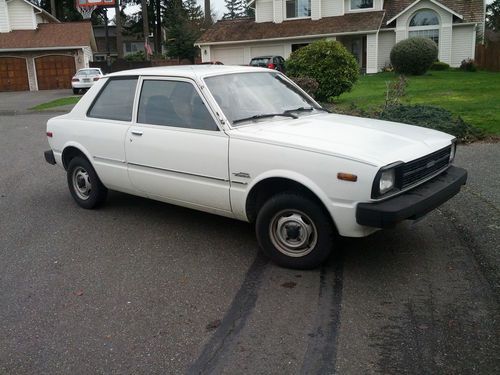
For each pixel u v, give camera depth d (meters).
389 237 5.07
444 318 3.57
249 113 4.85
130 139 5.40
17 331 3.63
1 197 7.23
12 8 36.56
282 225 4.40
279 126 4.68
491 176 6.93
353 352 3.22
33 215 6.30
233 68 5.42
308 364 3.12
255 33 34.09
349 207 3.94
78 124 6.11
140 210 6.30
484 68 28.95
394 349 3.23
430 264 4.43
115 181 5.81
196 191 4.91
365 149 4.03
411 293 3.95
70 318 3.77
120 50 45.44
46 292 4.20
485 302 3.75
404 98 14.88
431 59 25.31
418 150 4.27
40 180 8.20
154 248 5.06
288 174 4.17
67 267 4.69
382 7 32.09
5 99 28.12
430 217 5.54
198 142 4.76
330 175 3.98
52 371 3.16
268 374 3.04
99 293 4.15
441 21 29.95
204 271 4.50
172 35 44.59
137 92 5.48
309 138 4.27
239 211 4.66
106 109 5.86
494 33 48.31
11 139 12.93
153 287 4.22
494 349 3.18
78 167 6.32
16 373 3.16
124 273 4.51
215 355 3.25
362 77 26.77
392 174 3.95
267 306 3.84
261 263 4.62
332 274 4.33
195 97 4.89
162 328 3.60
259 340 3.40
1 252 5.11
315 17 33.38
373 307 3.76
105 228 5.70
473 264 4.38
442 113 9.76
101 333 3.56
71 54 35.94
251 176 4.41
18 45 35.06
